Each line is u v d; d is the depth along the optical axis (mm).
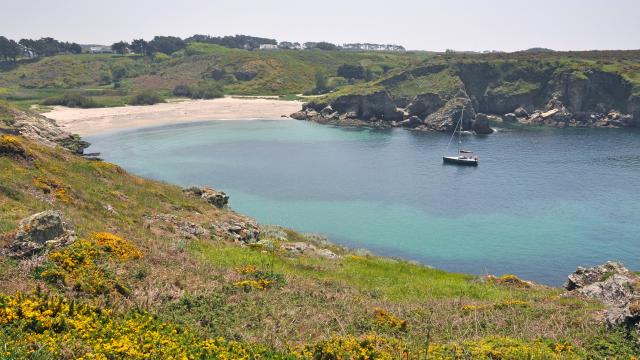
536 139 135125
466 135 141750
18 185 29203
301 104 194750
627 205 76125
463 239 61812
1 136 37156
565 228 66062
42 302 15062
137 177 46500
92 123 142750
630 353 16906
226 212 45625
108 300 17281
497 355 15719
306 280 24797
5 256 18859
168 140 123375
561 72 167500
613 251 58344
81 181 37406
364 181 88750
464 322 20203
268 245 35125
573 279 31984
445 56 194750
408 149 119812
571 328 19344
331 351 14953
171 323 16156
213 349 14203
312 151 115250
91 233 23375
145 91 195500
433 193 82062
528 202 77625
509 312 21703
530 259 55969
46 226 20656
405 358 15164
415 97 160875
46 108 160750
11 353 11695
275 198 77062
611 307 21531
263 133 139125
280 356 14461
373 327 18781
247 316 18422
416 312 21219
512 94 172500
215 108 182125
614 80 162875
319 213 70625
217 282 21312
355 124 156875
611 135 141000
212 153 109438
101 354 12383
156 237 29234
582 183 89062
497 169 99750
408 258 55688
